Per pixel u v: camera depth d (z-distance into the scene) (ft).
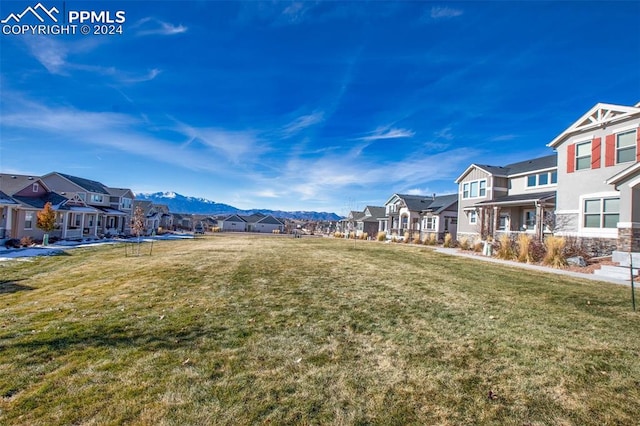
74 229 82.89
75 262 39.40
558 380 10.69
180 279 26.71
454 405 9.32
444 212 95.66
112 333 14.42
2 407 8.92
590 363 11.90
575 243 47.37
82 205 89.81
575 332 15.05
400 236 104.78
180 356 12.18
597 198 46.50
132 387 9.97
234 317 16.89
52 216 69.97
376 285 25.13
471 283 26.37
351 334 14.69
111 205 117.60
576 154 49.88
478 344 13.60
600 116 46.65
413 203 110.52
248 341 13.73
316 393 9.84
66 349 12.68
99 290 22.82
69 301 19.92
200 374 10.84
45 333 14.32
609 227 44.93
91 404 9.09
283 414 8.82
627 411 9.06
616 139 44.75
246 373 10.97
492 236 66.74
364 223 150.41
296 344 13.50
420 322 16.34
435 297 21.45
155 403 9.18
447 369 11.41
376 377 10.83
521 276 30.83
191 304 19.26
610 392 10.02
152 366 11.34
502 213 73.31
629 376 10.97
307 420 8.58
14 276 29.60
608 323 16.42
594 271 34.27
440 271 32.81
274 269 32.63
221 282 25.71
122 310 17.93
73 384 10.09
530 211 67.31
